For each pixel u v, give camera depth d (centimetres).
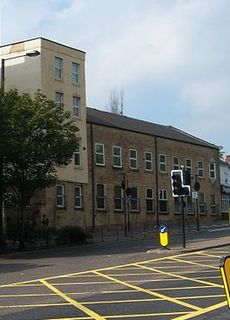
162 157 5291
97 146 4494
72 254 2523
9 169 2881
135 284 1480
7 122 2738
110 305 1168
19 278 1686
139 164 4969
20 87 4038
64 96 4166
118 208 4631
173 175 2480
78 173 4206
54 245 3109
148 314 1057
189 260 2056
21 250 2877
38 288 1454
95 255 2391
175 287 1409
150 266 1898
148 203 5009
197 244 2664
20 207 2995
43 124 2795
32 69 4000
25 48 4044
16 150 2675
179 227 4616
